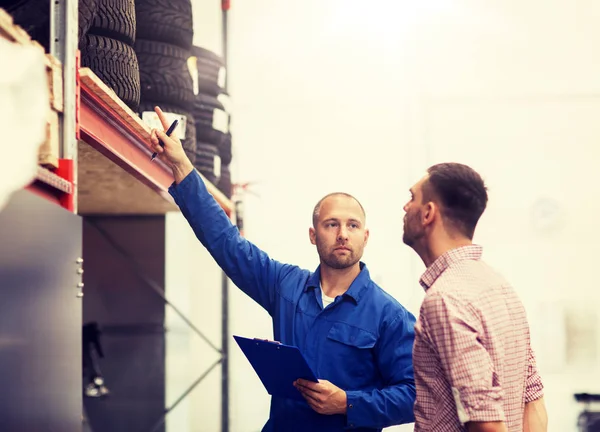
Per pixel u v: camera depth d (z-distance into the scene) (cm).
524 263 553
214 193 347
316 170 563
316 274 218
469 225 161
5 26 125
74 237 162
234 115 568
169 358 486
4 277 123
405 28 570
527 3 569
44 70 146
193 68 322
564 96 561
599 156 557
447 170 162
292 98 570
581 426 487
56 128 161
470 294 149
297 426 209
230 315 506
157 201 388
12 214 126
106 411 472
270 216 559
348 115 567
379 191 559
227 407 478
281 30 574
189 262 488
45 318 143
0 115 122
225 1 490
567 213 553
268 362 195
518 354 156
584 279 548
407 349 205
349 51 573
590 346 541
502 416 139
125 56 241
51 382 145
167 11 305
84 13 215
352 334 207
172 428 478
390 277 549
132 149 250
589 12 565
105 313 483
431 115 565
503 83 565
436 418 150
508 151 561
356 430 204
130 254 471
